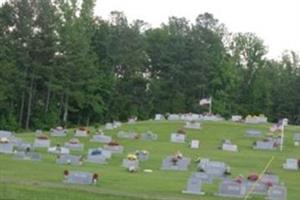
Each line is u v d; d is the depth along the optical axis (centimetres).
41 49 8888
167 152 5238
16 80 8656
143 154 4778
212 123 6881
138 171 4159
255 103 11594
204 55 11325
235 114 11275
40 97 9225
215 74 11456
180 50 11356
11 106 8762
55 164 4203
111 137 5903
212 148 5553
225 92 11419
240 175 3981
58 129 6259
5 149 4678
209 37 11906
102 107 9894
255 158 5081
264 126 6956
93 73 9606
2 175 3378
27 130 8675
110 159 4734
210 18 12438
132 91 10712
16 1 9100
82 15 10056
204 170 4272
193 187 3359
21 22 8981
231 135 6294
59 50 9100
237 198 3303
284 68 12738
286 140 6106
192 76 11188
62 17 9562
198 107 10981
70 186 3166
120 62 10738
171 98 11075
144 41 11362
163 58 11438
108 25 10981
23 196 2494
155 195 3106
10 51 8831
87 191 2973
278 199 3309
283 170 4616
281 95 11456
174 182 3688
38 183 3144
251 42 12525
